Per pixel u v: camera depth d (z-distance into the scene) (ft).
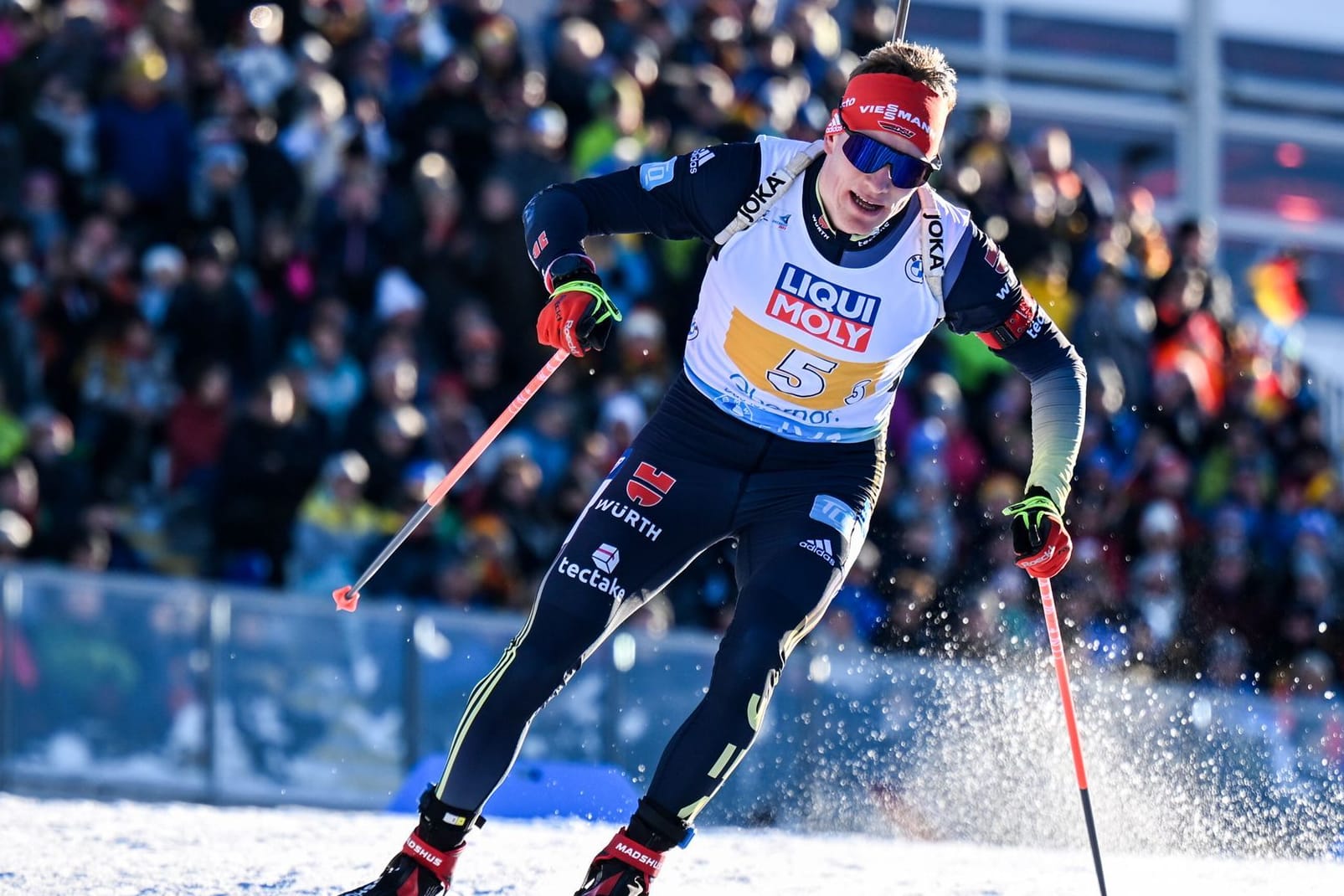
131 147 103.96
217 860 50.01
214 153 104.22
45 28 106.01
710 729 38.55
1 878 46.11
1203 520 115.14
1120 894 51.06
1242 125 181.88
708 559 98.94
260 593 87.97
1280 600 116.06
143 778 85.15
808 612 39.65
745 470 41.42
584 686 88.53
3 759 82.43
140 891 44.78
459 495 98.68
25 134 104.22
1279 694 113.50
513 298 105.60
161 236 104.01
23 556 92.02
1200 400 120.26
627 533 40.45
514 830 58.03
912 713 88.84
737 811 86.63
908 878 51.75
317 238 105.09
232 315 101.40
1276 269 153.58
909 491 104.88
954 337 112.78
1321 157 183.93
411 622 90.33
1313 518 120.47
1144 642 107.45
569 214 40.52
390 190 107.65
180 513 96.89
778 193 40.06
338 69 109.19
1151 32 180.34
